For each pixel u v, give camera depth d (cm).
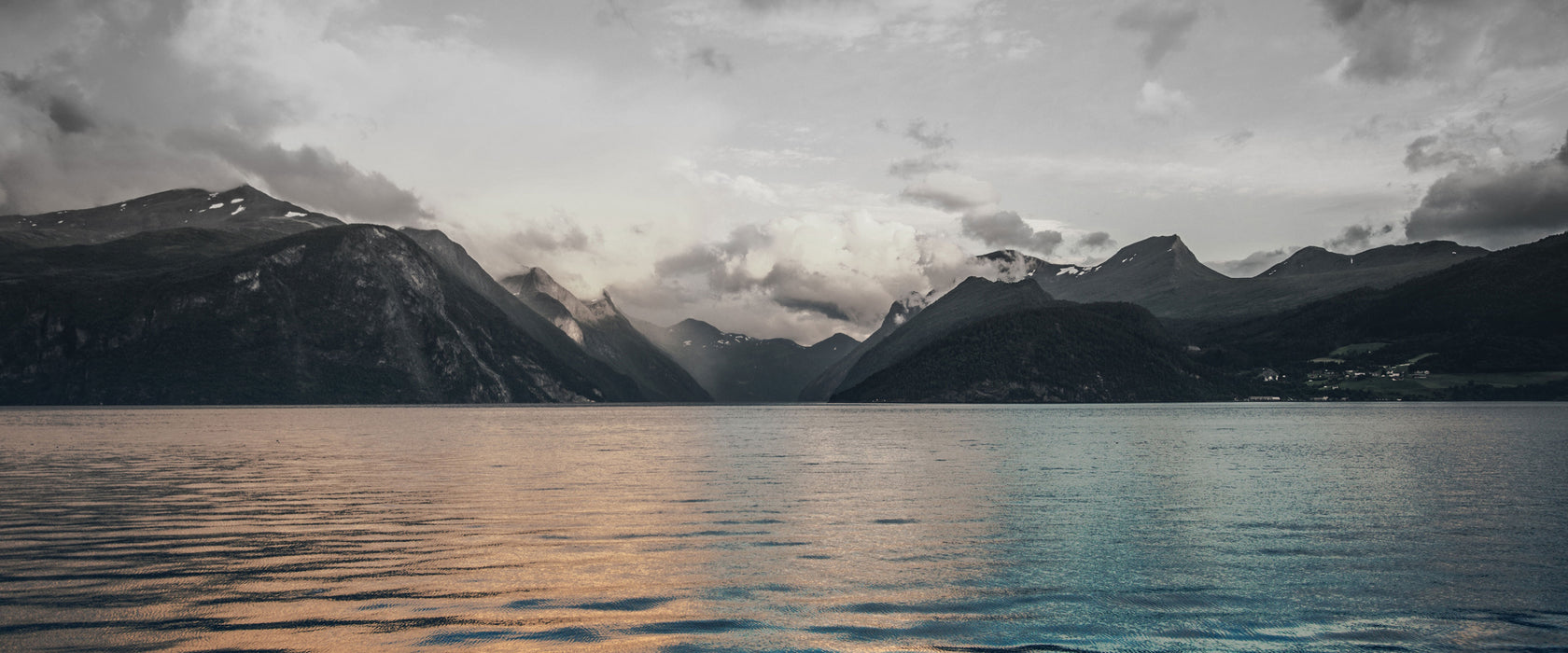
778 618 1969
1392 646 1838
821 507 3716
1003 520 3388
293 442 8656
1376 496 4144
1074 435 10075
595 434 11006
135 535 2927
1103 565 2533
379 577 2308
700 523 3253
